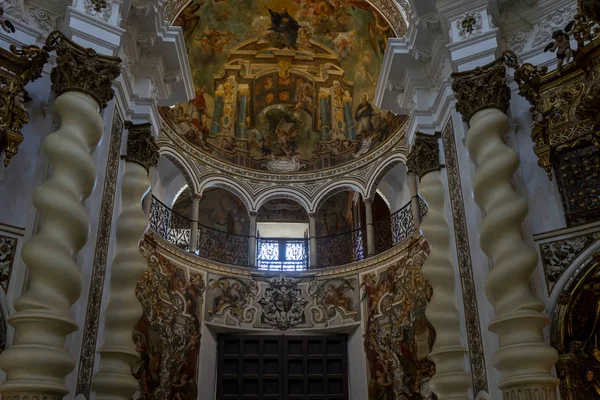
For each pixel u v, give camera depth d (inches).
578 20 289.7
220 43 673.0
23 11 338.3
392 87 466.6
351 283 611.5
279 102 723.4
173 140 611.2
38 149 318.3
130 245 373.1
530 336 278.1
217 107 688.4
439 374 349.7
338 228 770.8
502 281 289.1
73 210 273.4
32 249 260.7
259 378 590.9
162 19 417.7
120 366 331.6
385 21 575.2
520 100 356.2
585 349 297.1
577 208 313.4
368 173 650.2
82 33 331.6
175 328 532.1
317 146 708.0
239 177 674.8
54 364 247.3
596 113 287.9
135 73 428.8
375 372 560.4
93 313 324.8
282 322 611.5
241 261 650.2
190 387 537.6
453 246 380.2
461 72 354.3
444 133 411.2
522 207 301.0
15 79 297.7
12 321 252.8
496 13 376.2
